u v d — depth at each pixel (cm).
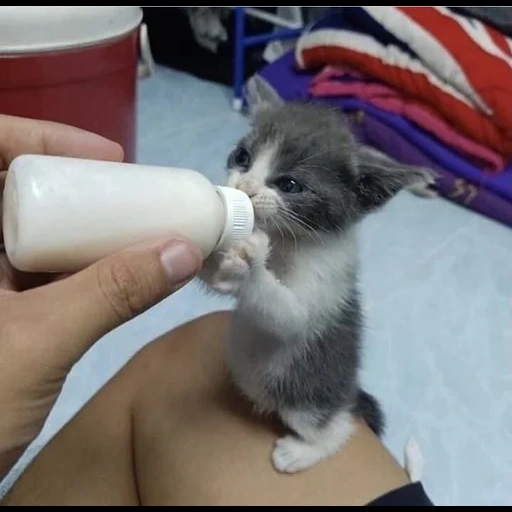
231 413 88
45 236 54
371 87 189
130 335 142
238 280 70
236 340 88
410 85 182
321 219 85
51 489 83
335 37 196
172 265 57
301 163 86
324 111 97
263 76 210
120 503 83
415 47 180
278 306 80
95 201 56
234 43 225
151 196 58
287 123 90
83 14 132
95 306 58
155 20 241
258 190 82
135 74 155
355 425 90
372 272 160
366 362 137
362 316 104
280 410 87
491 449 124
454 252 167
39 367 59
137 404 90
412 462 107
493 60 173
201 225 61
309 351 87
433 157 182
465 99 176
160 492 80
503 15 186
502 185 172
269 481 78
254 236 70
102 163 59
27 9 126
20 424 62
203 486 78
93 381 133
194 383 91
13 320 59
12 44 127
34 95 134
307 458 81
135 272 56
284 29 229
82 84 138
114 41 140
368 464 82
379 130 187
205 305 149
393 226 175
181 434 84
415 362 139
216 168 186
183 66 240
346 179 88
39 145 74
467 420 129
